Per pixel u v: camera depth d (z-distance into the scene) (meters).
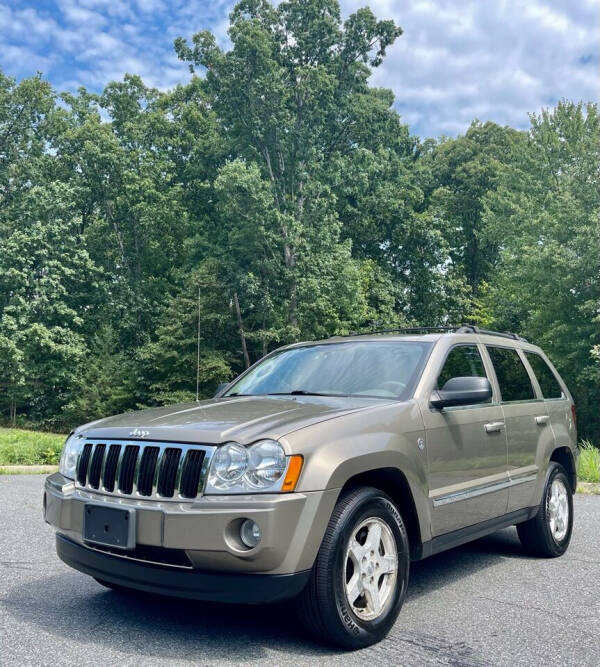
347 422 4.08
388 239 51.91
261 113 43.50
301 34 44.97
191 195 49.78
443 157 56.94
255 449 3.71
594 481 12.70
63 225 44.91
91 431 4.34
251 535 3.57
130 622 4.22
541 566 5.93
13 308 42.19
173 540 3.59
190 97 52.38
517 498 5.64
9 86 50.22
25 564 5.73
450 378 5.10
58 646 3.78
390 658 3.69
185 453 3.80
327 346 5.63
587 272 30.91
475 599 4.89
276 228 41.72
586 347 31.06
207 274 42.31
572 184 33.22
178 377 41.84
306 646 3.84
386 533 4.08
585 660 3.72
